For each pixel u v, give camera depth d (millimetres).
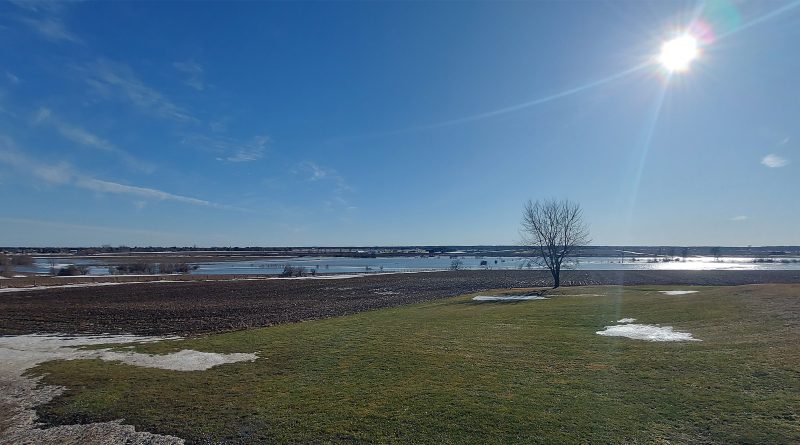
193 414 10914
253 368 14836
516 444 8586
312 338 19391
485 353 15547
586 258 170250
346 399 11391
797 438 8102
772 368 11711
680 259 162500
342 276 75375
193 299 42688
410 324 22844
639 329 18375
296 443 9148
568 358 14367
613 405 10148
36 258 153375
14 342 21062
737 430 8547
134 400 12086
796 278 63531
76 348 19234
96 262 130125
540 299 32406
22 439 10109
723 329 16797
